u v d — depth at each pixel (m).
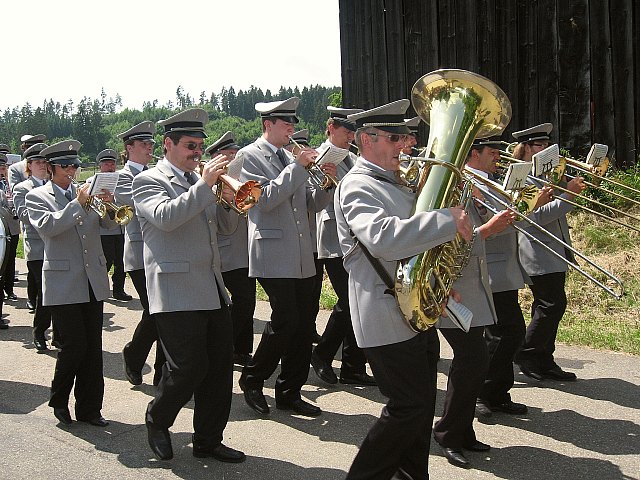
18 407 5.60
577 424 4.99
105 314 9.03
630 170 10.03
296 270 5.23
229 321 4.52
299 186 5.19
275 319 5.23
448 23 11.50
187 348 4.28
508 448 4.61
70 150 5.40
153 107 58.41
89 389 5.10
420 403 3.38
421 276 3.37
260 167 5.55
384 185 3.56
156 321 4.39
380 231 3.27
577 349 6.64
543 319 5.81
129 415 5.39
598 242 9.06
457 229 3.22
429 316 3.44
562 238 5.79
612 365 6.19
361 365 6.10
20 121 57.12
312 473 4.30
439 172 3.42
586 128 10.54
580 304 7.70
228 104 51.34
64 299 4.95
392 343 3.42
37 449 4.71
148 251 4.41
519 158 5.78
